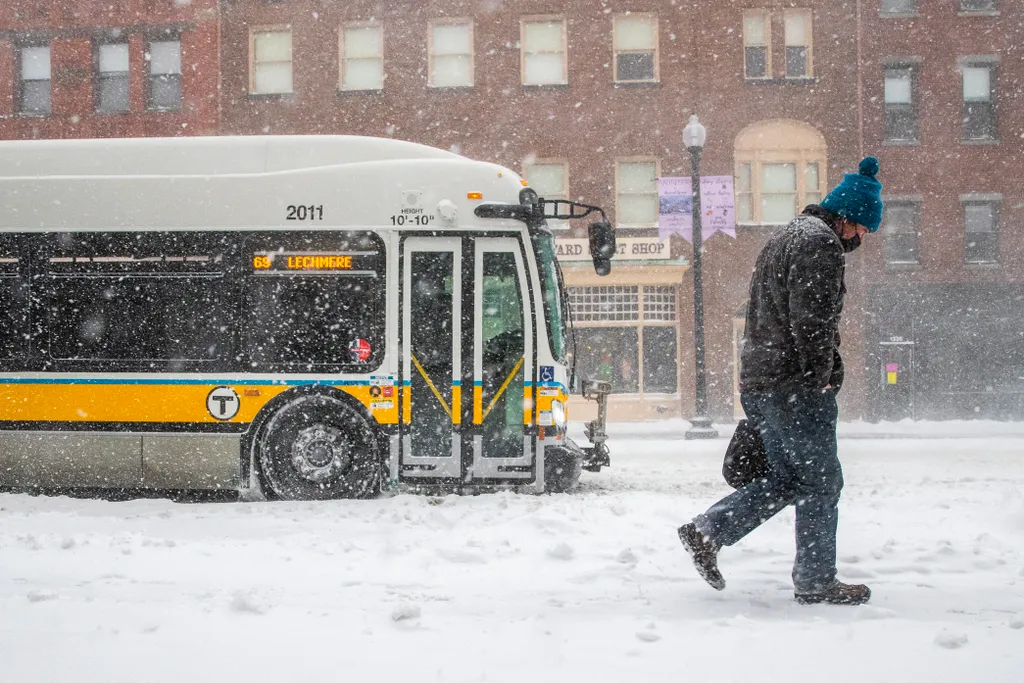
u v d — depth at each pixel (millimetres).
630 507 10828
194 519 10453
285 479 13461
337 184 13828
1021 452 22422
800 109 39094
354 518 10625
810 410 6305
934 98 39562
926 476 16234
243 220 13797
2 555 7980
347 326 13609
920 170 39406
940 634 5219
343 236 13727
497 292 13680
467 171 13867
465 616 5984
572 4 39125
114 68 39781
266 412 13516
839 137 39219
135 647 5133
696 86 39000
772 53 39156
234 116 39625
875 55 39344
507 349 13617
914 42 39438
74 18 39656
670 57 39094
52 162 14242
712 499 11969
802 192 39094
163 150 14203
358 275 13680
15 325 13867
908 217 39500
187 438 13516
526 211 13680
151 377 13617
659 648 5156
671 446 24469
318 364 13555
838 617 5973
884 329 39156
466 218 13742
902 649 5113
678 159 38969
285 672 4691
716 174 38969
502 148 39062
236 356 13586
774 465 6508
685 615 6031
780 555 8023
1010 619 5691
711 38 39094
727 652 5070
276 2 39594
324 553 8227
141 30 39438
